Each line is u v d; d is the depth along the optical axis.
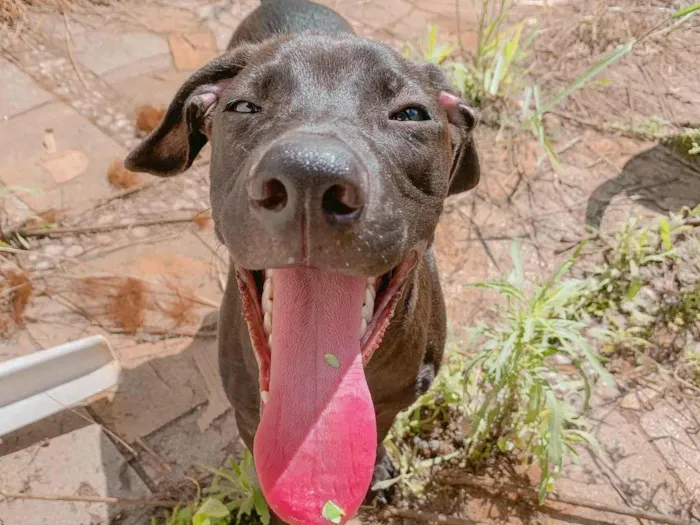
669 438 0.41
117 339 0.44
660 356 0.45
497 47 0.59
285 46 0.27
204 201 0.52
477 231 0.51
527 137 0.57
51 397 0.39
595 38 0.65
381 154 0.24
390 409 0.34
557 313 0.39
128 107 0.58
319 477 0.24
